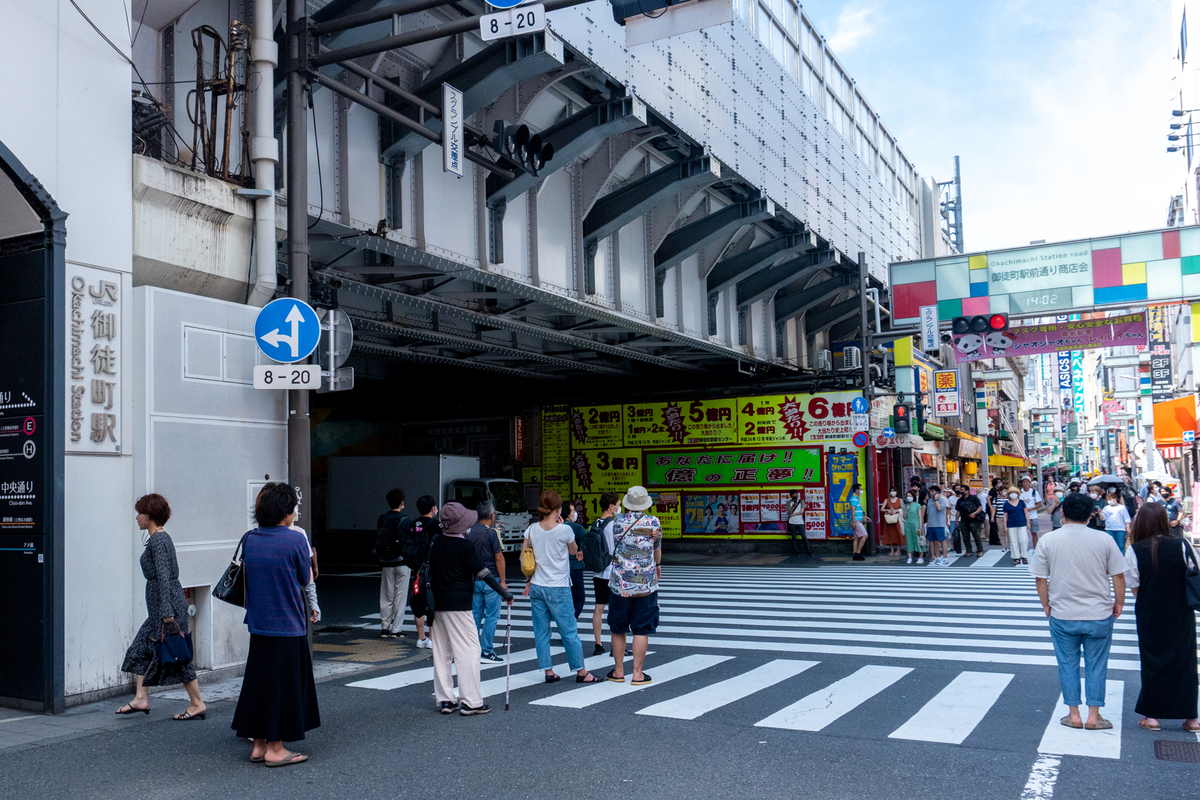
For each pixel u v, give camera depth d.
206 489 8.76
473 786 5.29
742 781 5.31
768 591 16.83
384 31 10.84
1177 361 42.97
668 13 7.88
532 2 7.96
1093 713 6.48
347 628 12.89
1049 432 119.31
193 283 9.10
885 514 24.55
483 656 10.00
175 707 7.60
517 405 30.14
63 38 7.85
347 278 13.51
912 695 7.73
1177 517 19.06
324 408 30.94
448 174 13.02
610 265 17.22
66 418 7.63
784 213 19.42
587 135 13.36
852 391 26.11
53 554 7.35
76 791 5.29
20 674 7.49
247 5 10.48
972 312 23.48
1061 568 6.56
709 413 27.64
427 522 11.61
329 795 5.17
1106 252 22.39
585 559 10.20
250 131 9.82
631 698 7.72
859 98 26.52
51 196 7.57
